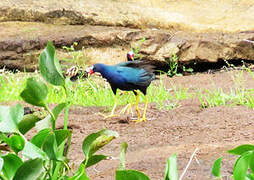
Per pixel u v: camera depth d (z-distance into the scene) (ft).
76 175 13.67
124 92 42.88
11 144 14.47
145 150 26.53
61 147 14.08
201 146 25.99
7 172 14.11
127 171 12.62
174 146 26.86
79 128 33.42
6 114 14.67
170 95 44.52
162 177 20.70
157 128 31.96
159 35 59.36
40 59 13.61
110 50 58.90
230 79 53.01
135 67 35.40
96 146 13.96
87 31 59.82
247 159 13.38
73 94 47.16
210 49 59.36
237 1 69.31
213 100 38.22
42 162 12.73
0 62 58.13
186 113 35.60
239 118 32.24
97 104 44.06
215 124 31.40
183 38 59.67
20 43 58.29
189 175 20.34
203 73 59.82
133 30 60.13
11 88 48.01
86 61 57.88
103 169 23.22
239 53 59.77
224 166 21.25
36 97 13.47
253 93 39.22
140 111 37.83
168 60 58.65
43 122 14.38
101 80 53.72
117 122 34.65
